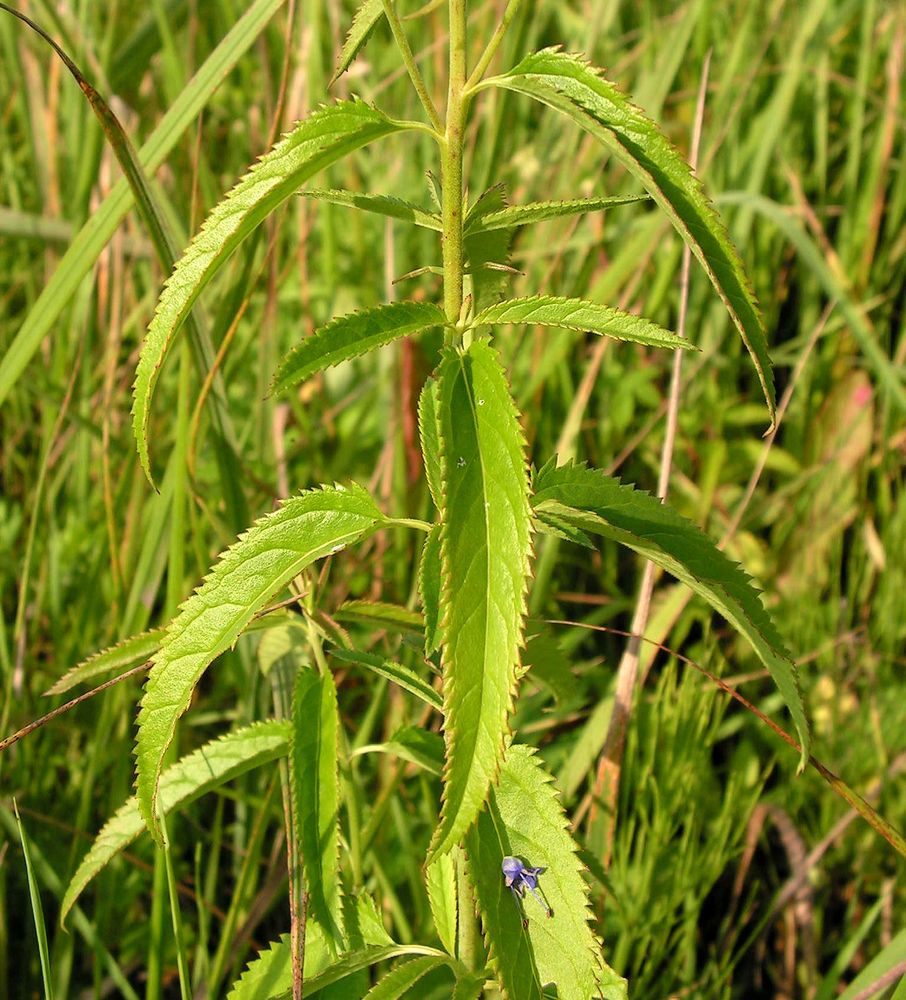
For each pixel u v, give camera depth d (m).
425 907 0.39
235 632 0.24
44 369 0.53
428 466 0.22
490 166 0.51
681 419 0.57
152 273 0.51
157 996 0.36
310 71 0.58
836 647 0.50
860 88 0.60
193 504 0.40
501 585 0.21
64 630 0.48
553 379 0.53
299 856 0.28
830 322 0.57
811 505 0.55
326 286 0.59
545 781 0.25
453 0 0.23
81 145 0.52
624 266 0.50
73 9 0.56
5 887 0.42
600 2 0.57
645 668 0.41
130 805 0.30
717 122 0.59
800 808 0.47
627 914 0.38
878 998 0.35
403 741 0.30
